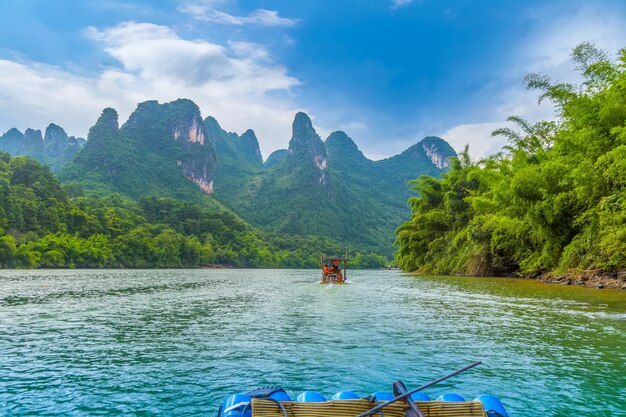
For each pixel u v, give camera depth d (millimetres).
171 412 6973
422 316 17203
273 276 71688
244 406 5656
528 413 6887
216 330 14062
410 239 67250
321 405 5570
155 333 13539
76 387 8156
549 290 27453
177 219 163500
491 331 13633
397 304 21906
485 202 45125
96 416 6781
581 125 30266
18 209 99250
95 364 9789
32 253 89125
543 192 33062
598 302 20672
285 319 16594
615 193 26469
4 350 11211
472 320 15914
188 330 14062
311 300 24438
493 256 46938
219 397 7645
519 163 40688
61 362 9969
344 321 15930
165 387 8156
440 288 32094
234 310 19609
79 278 50719
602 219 26500
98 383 8398
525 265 40594
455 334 13109
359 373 9031
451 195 57688
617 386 8148
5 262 84688
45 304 21766
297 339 12500
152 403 7352
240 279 56688
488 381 8469
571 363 9742
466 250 52281
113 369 9359
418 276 56688
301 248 198375
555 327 14195
